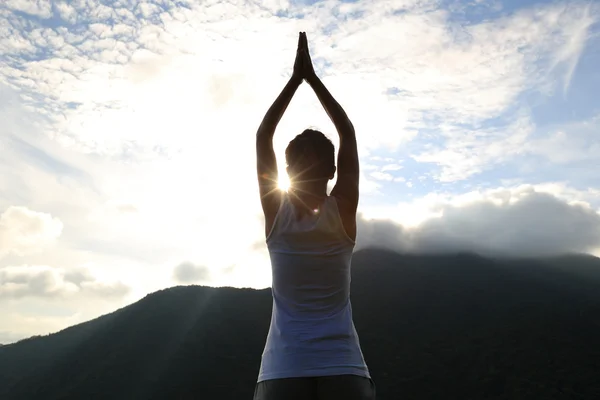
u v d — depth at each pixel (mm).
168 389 86938
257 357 97625
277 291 2750
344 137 3115
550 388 78375
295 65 3330
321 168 2912
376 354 94688
